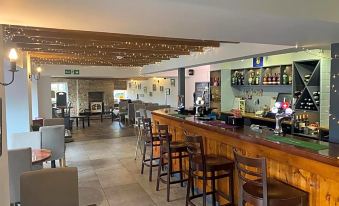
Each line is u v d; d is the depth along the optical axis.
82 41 4.80
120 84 17.94
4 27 3.42
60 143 5.09
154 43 4.94
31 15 2.13
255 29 2.65
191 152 3.37
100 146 7.63
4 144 2.18
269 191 2.35
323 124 4.65
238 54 5.08
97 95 16.36
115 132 10.29
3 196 2.13
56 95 13.13
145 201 3.87
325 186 2.30
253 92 7.39
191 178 3.57
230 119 3.85
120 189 4.32
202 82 10.84
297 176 2.56
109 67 11.88
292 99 5.18
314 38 3.07
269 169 2.87
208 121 4.25
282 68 6.04
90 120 14.48
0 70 2.10
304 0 2.21
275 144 2.71
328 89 4.60
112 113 14.66
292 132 4.94
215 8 1.97
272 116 6.15
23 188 2.27
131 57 7.44
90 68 11.46
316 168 2.33
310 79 4.85
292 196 2.25
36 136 4.56
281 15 2.15
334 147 2.51
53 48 5.57
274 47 4.23
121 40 4.66
